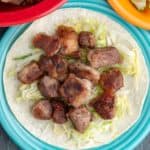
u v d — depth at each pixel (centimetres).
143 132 51
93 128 49
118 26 50
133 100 51
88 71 47
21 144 49
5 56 48
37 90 48
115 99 49
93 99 49
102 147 50
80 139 49
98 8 50
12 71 49
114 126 50
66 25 49
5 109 49
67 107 48
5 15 43
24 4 45
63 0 43
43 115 48
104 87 49
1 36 49
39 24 49
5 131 49
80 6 50
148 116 51
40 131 49
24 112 49
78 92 47
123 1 49
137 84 50
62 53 48
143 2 49
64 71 48
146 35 51
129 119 50
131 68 50
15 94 49
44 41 48
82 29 50
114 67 50
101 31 50
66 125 49
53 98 49
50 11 43
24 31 49
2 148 49
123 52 50
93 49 49
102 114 48
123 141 50
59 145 49
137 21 49
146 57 51
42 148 49
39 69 48
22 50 49
